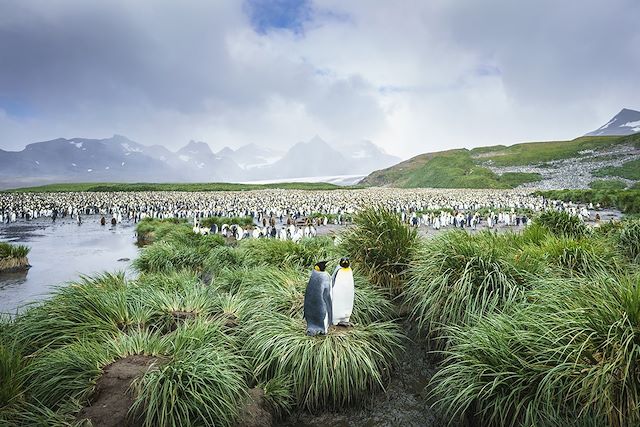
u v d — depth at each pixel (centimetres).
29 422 453
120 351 581
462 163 15800
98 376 525
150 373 500
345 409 604
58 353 557
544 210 1276
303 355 605
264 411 550
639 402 400
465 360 534
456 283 695
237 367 588
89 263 1997
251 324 720
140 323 717
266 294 821
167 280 968
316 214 4753
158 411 462
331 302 649
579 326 466
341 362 601
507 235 980
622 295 464
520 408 475
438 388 584
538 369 468
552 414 443
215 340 637
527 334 501
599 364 425
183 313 768
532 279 683
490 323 566
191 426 477
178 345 574
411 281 818
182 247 1564
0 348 526
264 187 15775
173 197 8881
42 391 511
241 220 3797
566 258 777
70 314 704
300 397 603
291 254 1086
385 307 820
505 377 491
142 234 2945
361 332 666
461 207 5641
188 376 507
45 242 2836
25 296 1370
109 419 456
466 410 539
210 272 1379
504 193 9175
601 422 417
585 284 555
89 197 8450
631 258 966
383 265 913
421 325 748
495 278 685
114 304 730
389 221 942
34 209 5350
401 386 655
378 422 579
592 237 1051
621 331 436
